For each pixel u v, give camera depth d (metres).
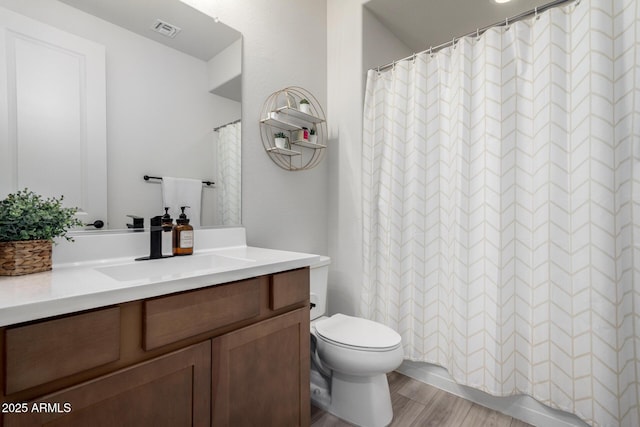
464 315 1.57
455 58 1.67
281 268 1.12
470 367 1.54
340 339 1.40
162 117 1.33
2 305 0.57
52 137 1.05
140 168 1.26
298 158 1.95
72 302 0.64
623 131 1.24
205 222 1.47
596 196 1.25
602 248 1.24
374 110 1.95
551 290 1.38
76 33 1.10
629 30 1.22
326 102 2.19
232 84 1.59
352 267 2.06
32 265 0.90
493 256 1.48
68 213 0.98
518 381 1.47
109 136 1.17
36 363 0.60
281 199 1.85
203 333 0.89
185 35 1.40
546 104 1.39
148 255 1.25
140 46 1.26
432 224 1.78
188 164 1.41
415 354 1.82
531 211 1.45
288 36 1.90
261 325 1.04
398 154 1.87
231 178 1.58
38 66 1.02
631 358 1.23
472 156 1.58
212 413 0.90
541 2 1.92
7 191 0.96
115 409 0.71
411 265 1.84
